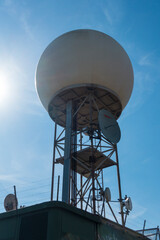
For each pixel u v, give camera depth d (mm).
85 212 17094
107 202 24109
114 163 27094
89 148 24812
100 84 25469
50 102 26812
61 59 26266
